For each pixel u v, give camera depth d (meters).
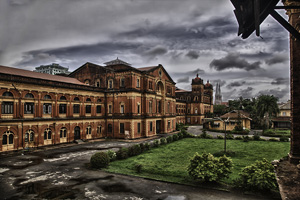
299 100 10.48
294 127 10.66
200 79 81.56
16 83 28.23
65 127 35.00
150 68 46.88
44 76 35.91
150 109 45.25
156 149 30.16
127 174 18.39
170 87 54.59
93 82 45.09
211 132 52.91
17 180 17.08
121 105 41.44
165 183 16.39
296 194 6.99
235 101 92.50
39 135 30.91
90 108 40.16
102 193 14.55
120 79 41.56
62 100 34.56
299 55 10.35
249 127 55.03
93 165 20.44
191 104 81.31
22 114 28.89
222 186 15.52
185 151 28.59
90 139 39.53
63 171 19.53
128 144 35.03
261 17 5.42
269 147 30.52
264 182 13.49
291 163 10.55
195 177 15.92
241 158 23.92
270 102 46.69
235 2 5.82
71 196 14.07
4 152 26.67
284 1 10.04
